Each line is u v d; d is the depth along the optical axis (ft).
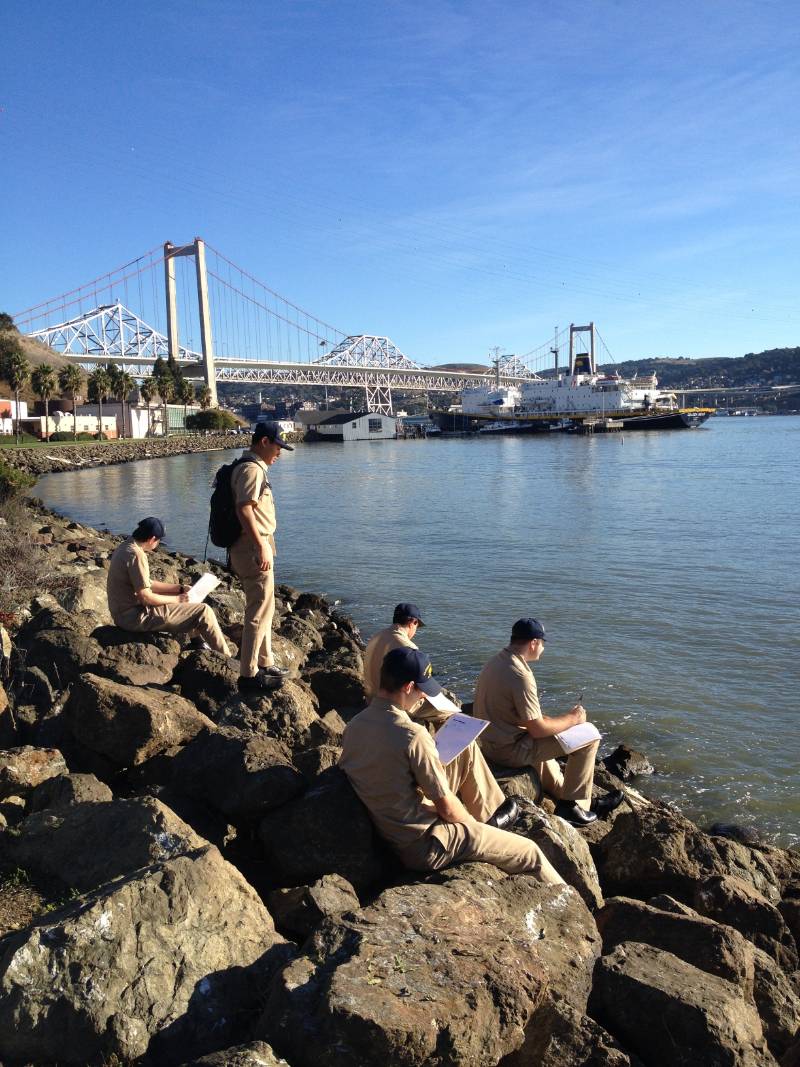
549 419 506.89
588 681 39.42
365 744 15.44
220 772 16.90
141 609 25.63
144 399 384.27
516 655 20.56
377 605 57.82
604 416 493.36
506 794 19.26
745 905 17.42
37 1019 10.60
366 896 15.33
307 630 43.37
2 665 23.91
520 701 20.15
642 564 72.54
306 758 18.49
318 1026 10.32
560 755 20.39
